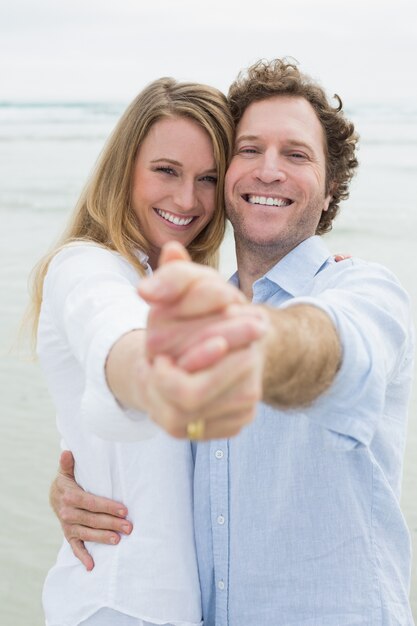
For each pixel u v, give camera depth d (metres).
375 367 1.86
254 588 2.41
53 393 2.54
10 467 5.81
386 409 2.47
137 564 2.41
